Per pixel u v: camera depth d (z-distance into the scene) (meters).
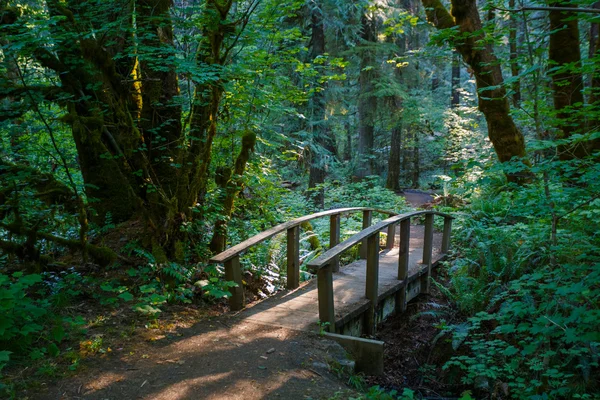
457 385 4.94
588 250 4.86
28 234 4.79
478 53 8.01
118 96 5.62
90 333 4.00
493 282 6.02
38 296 4.55
